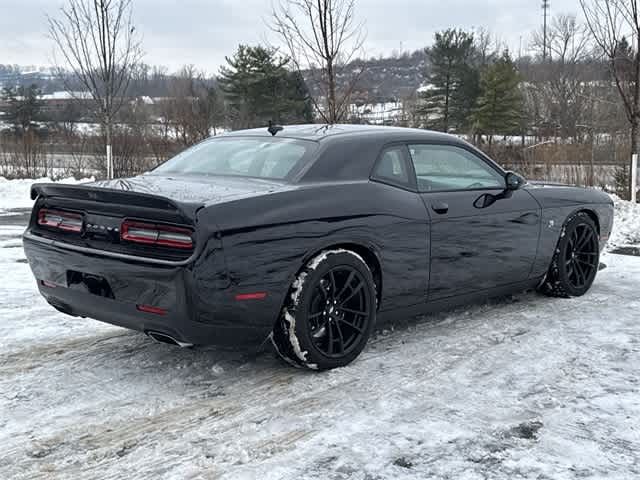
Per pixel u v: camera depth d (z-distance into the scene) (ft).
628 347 14.33
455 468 9.14
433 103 145.28
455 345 14.33
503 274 16.10
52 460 9.43
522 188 16.98
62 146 77.20
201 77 126.72
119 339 14.84
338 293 12.67
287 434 10.18
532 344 14.46
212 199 11.16
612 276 21.42
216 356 13.64
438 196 14.47
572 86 111.55
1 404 11.36
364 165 13.47
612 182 48.06
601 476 8.93
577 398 11.60
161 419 10.73
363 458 9.42
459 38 144.87
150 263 10.84
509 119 133.18
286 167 12.95
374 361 13.29
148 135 64.54
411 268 13.82
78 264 11.85
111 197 11.37
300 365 12.45
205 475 8.98
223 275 10.85
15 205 43.65
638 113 39.70
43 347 14.29
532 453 9.57
